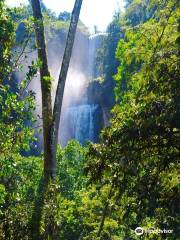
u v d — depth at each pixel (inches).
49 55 3599.9
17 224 354.3
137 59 404.8
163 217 369.4
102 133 375.2
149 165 357.1
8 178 343.0
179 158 343.9
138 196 351.3
